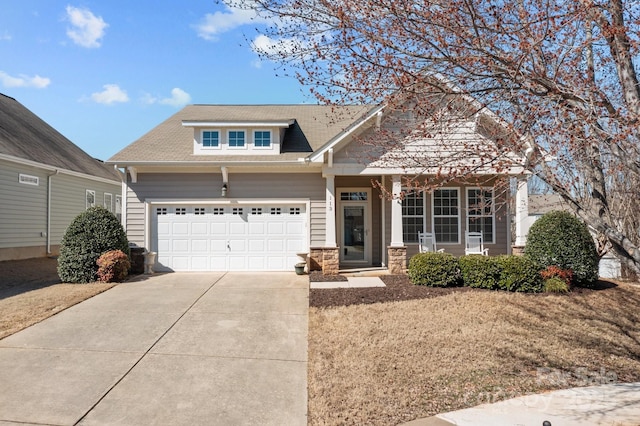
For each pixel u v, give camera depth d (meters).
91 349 5.72
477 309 7.49
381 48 3.88
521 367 5.35
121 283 10.08
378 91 4.13
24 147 15.53
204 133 12.06
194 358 5.48
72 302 8.04
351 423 3.96
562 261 9.09
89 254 10.13
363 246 13.74
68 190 17.78
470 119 4.31
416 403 4.37
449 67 3.87
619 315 7.48
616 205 6.16
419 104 4.17
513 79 3.64
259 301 8.36
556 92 3.53
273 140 12.00
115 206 22.16
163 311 7.59
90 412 4.07
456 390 4.69
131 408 4.17
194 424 3.90
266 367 5.23
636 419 4.04
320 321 6.96
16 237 14.53
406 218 12.99
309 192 11.91
